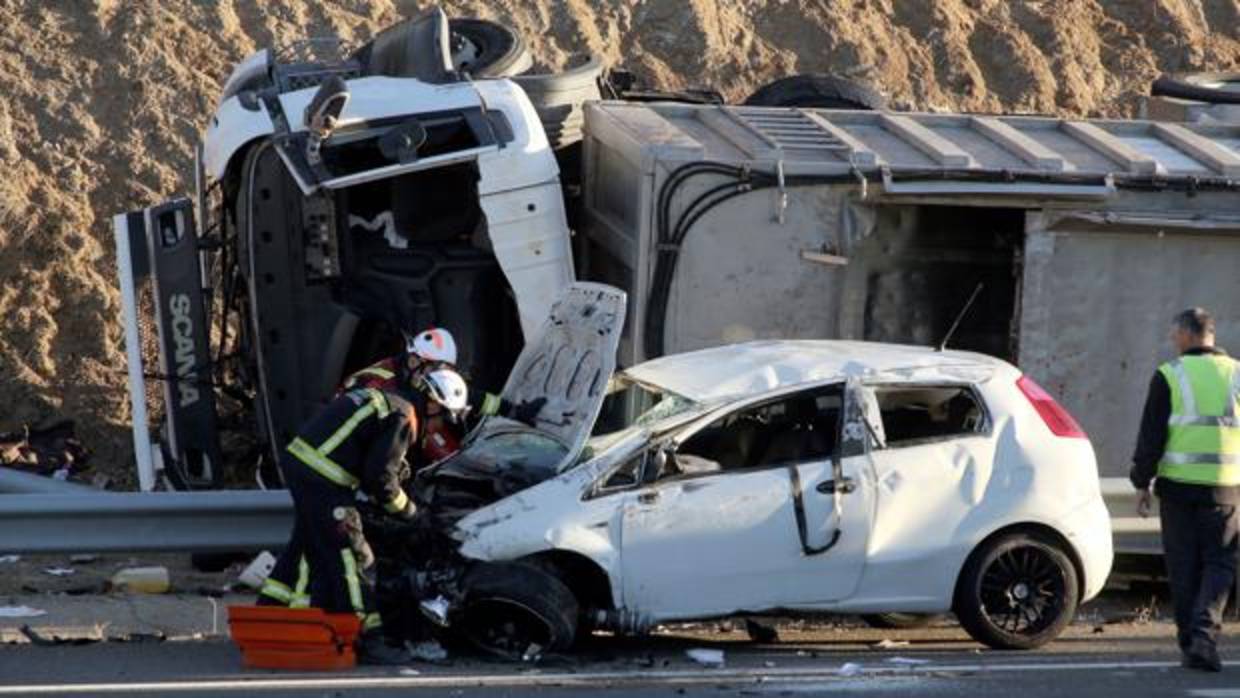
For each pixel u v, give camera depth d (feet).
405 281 140.67
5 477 148.36
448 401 108.47
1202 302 141.90
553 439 115.65
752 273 138.00
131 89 182.39
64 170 176.04
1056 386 141.38
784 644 118.01
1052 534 114.62
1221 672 109.09
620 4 203.31
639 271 137.18
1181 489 109.40
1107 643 118.32
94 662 107.65
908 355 117.80
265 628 106.83
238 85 156.15
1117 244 140.97
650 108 149.59
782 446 112.57
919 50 210.38
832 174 137.08
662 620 109.70
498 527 108.27
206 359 145.18
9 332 166.40
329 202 138.00
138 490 158.10
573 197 155.33
